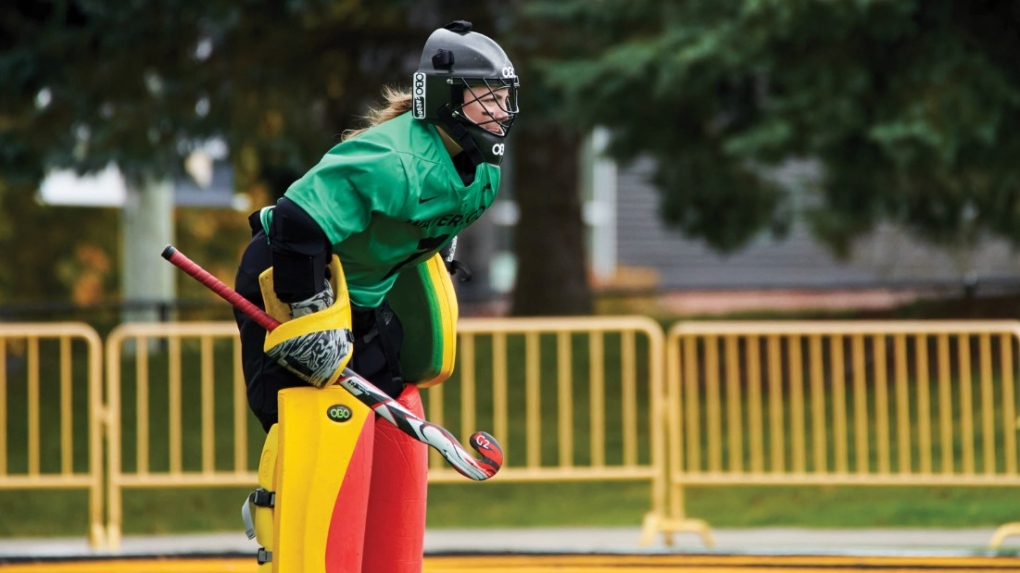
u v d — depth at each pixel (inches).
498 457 499.8
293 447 478.0
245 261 506.9
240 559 843.4
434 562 826.2
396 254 491.5
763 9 1317.7
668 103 1465.3
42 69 1576.0
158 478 1025.5
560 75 1438.2
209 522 1237.7
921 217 1740.9
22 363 1846.7
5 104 1605.6
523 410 1561.3
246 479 1027.9
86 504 1317.7
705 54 1341.0
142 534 1194.0
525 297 1923.0
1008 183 1432.1
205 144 1689.2
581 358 1745.8
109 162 1624.0
